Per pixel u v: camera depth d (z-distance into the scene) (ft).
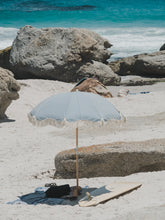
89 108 58.39
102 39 270.67
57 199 61.87
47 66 240.32
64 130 126.62
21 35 254.68
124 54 337.72
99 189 61.98
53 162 90.12
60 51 241.35
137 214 45.96
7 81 143.33
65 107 58.34
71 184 71.20
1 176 82.84
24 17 526.57
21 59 246.47
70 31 244.01
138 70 269.64
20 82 205.67
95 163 74.43
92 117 57.47
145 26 476.54
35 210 56.13
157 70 259.39
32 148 107.04
